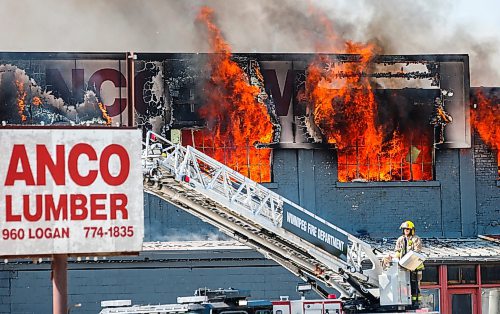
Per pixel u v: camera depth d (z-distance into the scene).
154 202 80.62
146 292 72.00
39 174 34.62
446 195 85.50
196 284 72.62
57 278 34.94
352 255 54.53
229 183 53.66
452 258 68.31
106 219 34.88
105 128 35.12
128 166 35.16
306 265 56.84
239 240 57.25
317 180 83.62
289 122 82.88
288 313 53.38
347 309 54.06
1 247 34.19
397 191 84.56
